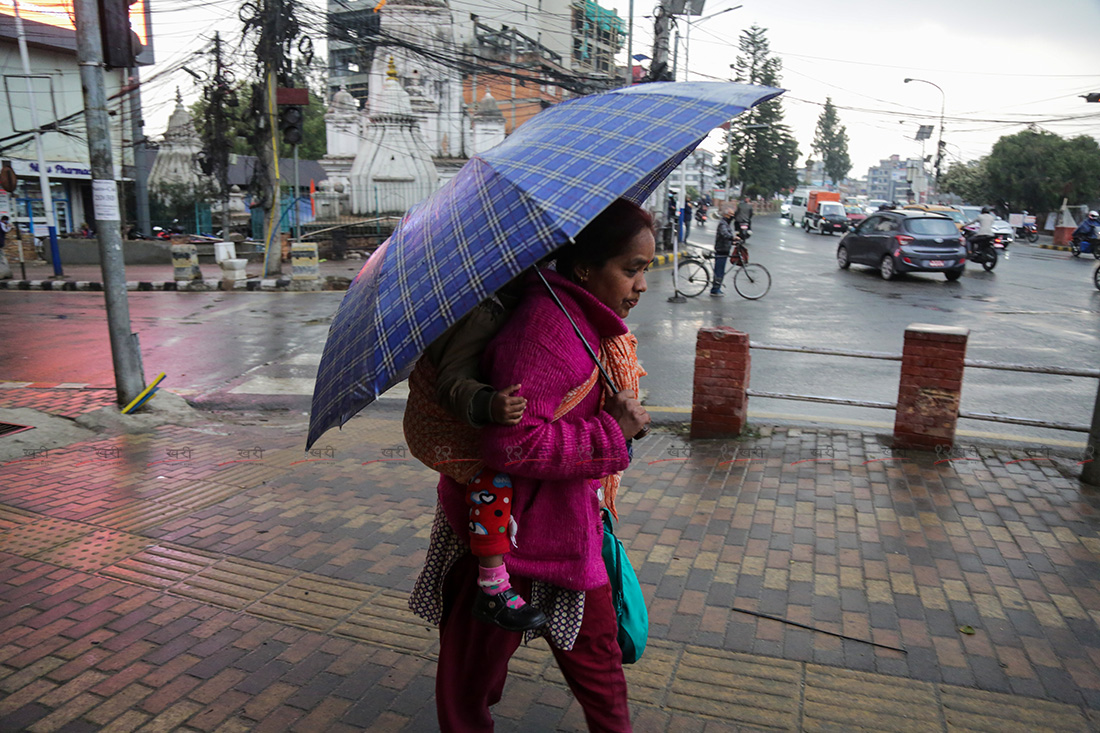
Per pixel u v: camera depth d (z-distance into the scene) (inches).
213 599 135.0
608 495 84.3
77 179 1144.8
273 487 191.2
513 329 68.5
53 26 1069.8
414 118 1067.9
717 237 568.4
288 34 693.3
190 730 100.8
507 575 73.8
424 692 108.0
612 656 78.9
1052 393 287.0
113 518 171.6
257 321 495.8
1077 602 128.4
